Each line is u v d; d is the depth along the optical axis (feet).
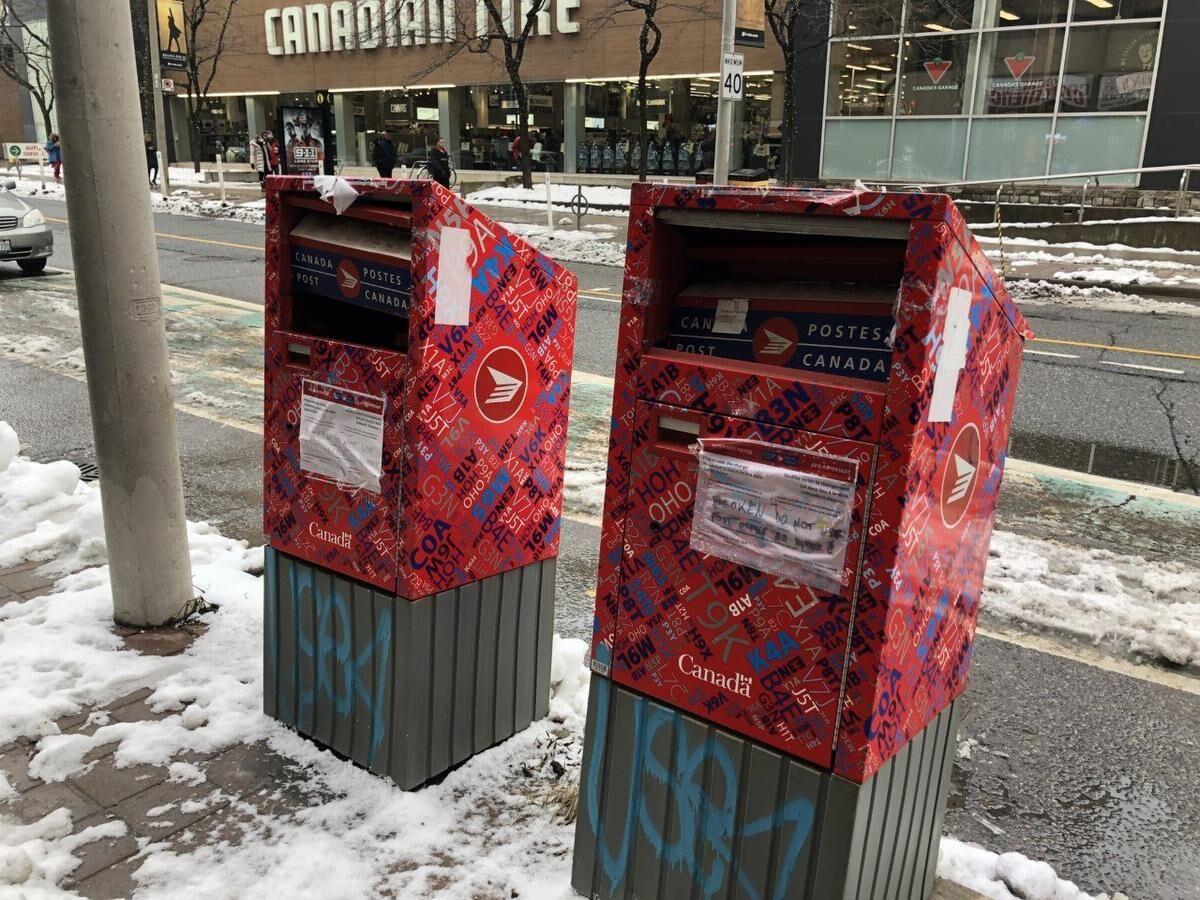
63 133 10.61
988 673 12.76
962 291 6.01
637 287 6.82
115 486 11.73
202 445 21.68
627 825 7.59
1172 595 14.98
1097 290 45.16
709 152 90.07
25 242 44.68
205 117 138.21
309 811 9.02
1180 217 56.65
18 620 12.44
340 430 9.02
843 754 6.41
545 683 10.59
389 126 119.55
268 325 9.50
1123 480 20.53
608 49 96.73
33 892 7.71
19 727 10.12
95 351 11.27
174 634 12.22
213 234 63.87
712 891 7.20
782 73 87.30
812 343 6.46
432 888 8.08
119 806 9.02
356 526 9.09
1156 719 11.78
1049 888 8.56
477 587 9.45
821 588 6.32
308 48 120.26
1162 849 9.53
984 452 6.98
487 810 9.14
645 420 6.95
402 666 9.01
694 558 6.86
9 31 148.05
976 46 70.13
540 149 106.73
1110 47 65.46
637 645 7.28
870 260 6.31
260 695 10.89
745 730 6.84
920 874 7.86
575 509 18.33
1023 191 64.08
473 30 101.04
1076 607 14.49
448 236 8.28
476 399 8.95
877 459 5.98
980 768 10.79
